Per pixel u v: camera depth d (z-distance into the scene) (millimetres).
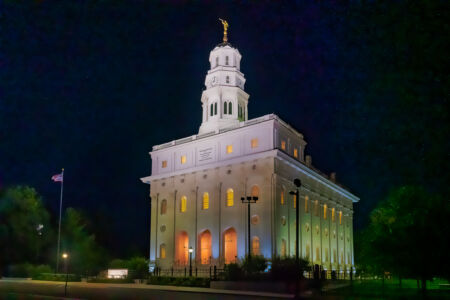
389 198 40375
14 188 74875
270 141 55406
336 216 77250
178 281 43281
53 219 84188
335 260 73750
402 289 38500
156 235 65062
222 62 71188
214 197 59031
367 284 46781
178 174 63781
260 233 53469
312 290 35438
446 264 26906
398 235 28562
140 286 41375
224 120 66562
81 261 79312
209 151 61406
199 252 59250
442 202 27359
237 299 28094
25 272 61719
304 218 62000
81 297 29531
